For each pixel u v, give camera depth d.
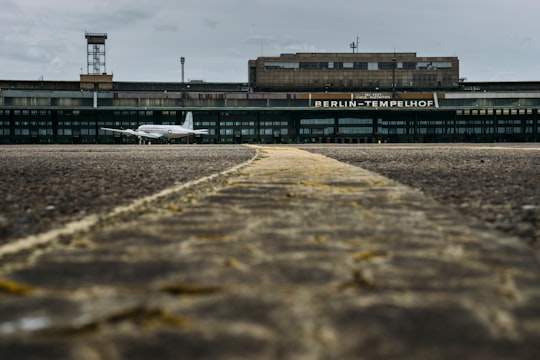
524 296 2.70
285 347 2.03
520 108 121.31
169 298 2.68
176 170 15.00
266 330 2.21
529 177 11.75
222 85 137.00
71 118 118.25
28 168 16.34
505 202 7.02
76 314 2.41
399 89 135.88
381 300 2.63
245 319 2.34
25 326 2.25
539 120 123.88
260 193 8.25
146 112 121.06
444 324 2.27
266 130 123.19
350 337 2.12
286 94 121.44
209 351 2.00
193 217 5.69
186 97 120.69
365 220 5.47
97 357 1.94
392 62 138.50
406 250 3.94
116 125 120.00
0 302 2.60
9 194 8.28
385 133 123.50
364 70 138.25
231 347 2.03
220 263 3.50
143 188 9.24
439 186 9.49
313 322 2.30
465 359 1.92
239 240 4.36
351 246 4.10
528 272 3.24
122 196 7.92
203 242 4.27
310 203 6.95
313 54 137.75
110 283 2.98
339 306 2.53
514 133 123.94
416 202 7.04
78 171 14.63
